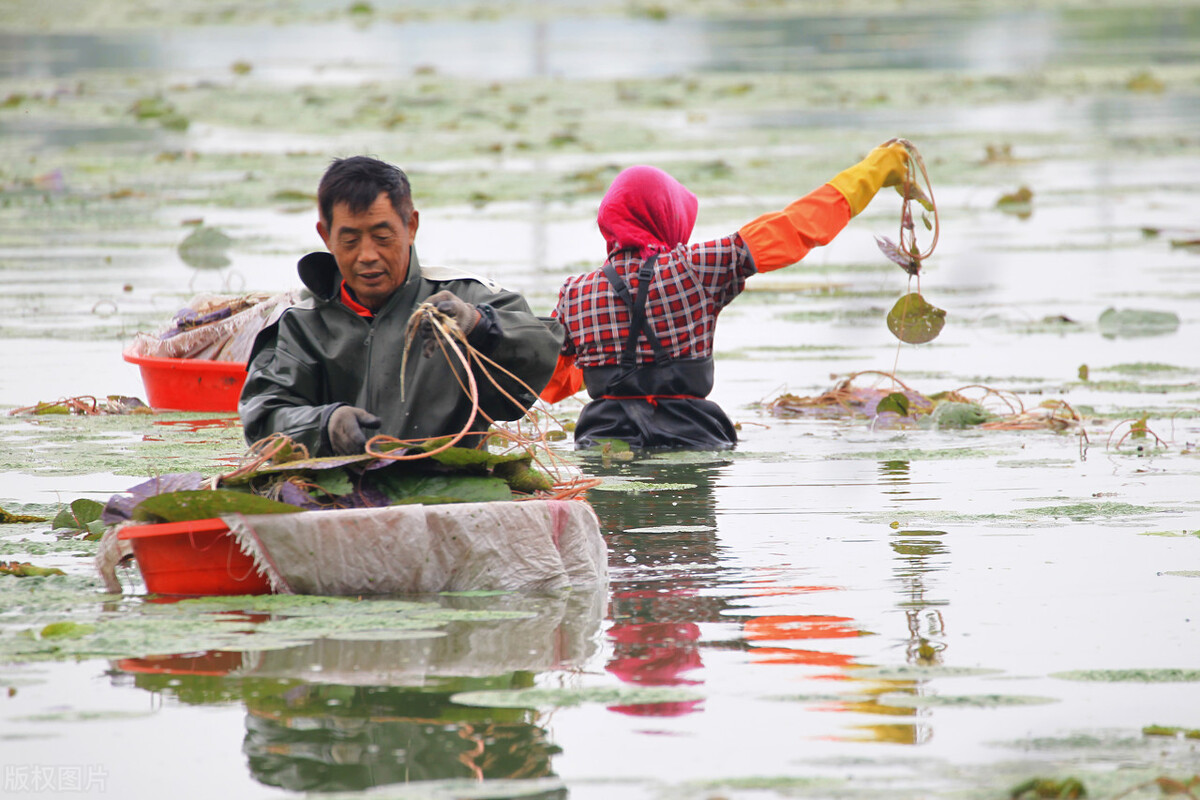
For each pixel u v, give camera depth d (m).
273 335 14.62
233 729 9.10
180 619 11.55
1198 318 31.08
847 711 9.33
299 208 52.31
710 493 16.80
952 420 21.27
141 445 19.59
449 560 12.59
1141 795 7.93
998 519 15.16
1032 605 11.81
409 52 117.94
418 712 9.38
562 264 38.41
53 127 76.56
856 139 70.75
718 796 8.02
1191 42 129.00
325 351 14.20
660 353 20.03
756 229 19.89
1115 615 11.48
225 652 10.65
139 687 9.88
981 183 59.31
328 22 151.75
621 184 20.47
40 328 30.02
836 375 25.33
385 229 13.97
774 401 23.06
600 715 9.30
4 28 143.62
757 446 20.00
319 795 8.13
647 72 102.94
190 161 64.69
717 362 26.83
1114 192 56.56
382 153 67.19
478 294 14.45
